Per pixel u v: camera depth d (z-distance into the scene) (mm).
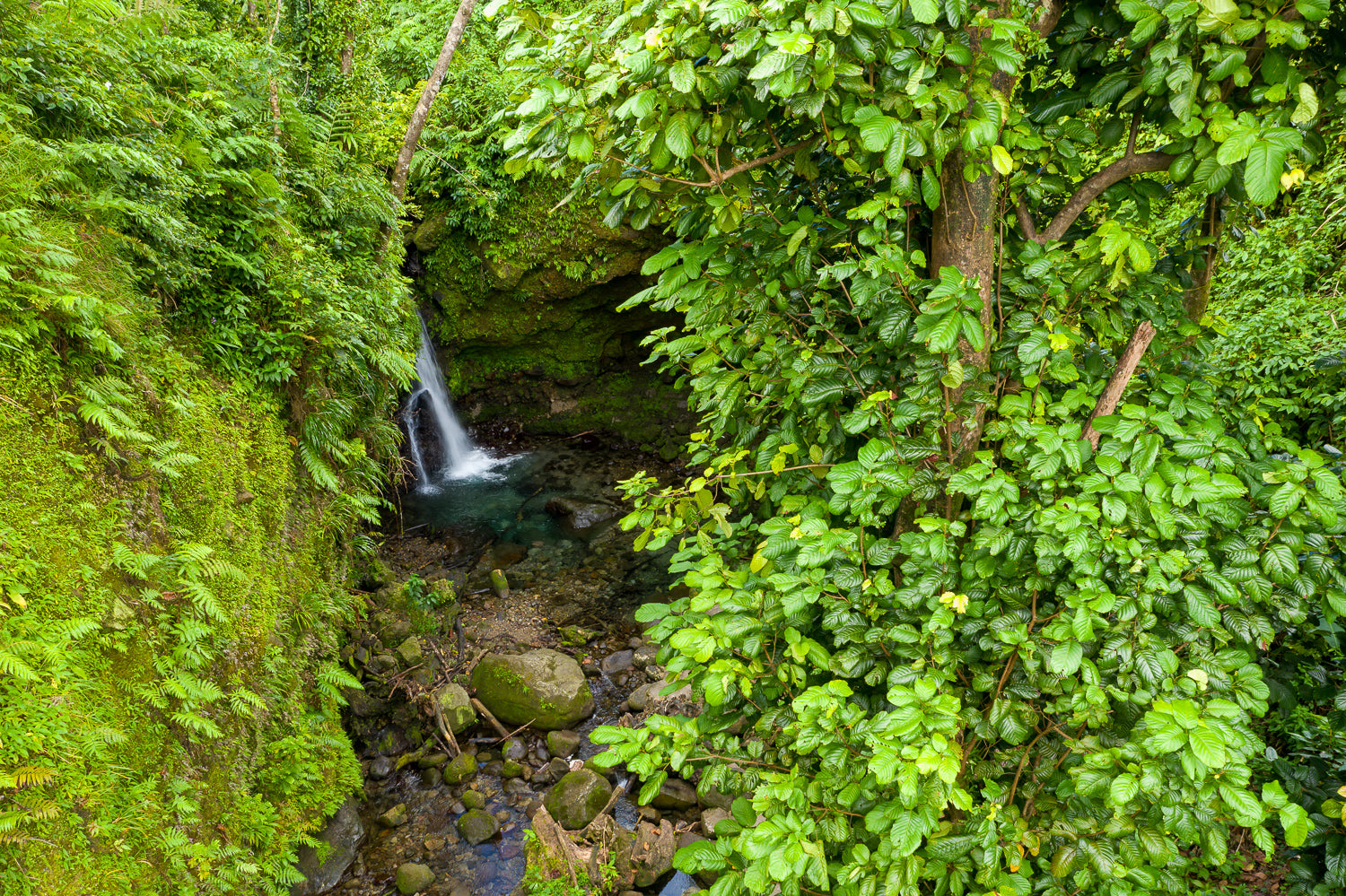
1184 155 1675
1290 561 1489
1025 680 1666
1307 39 1506
